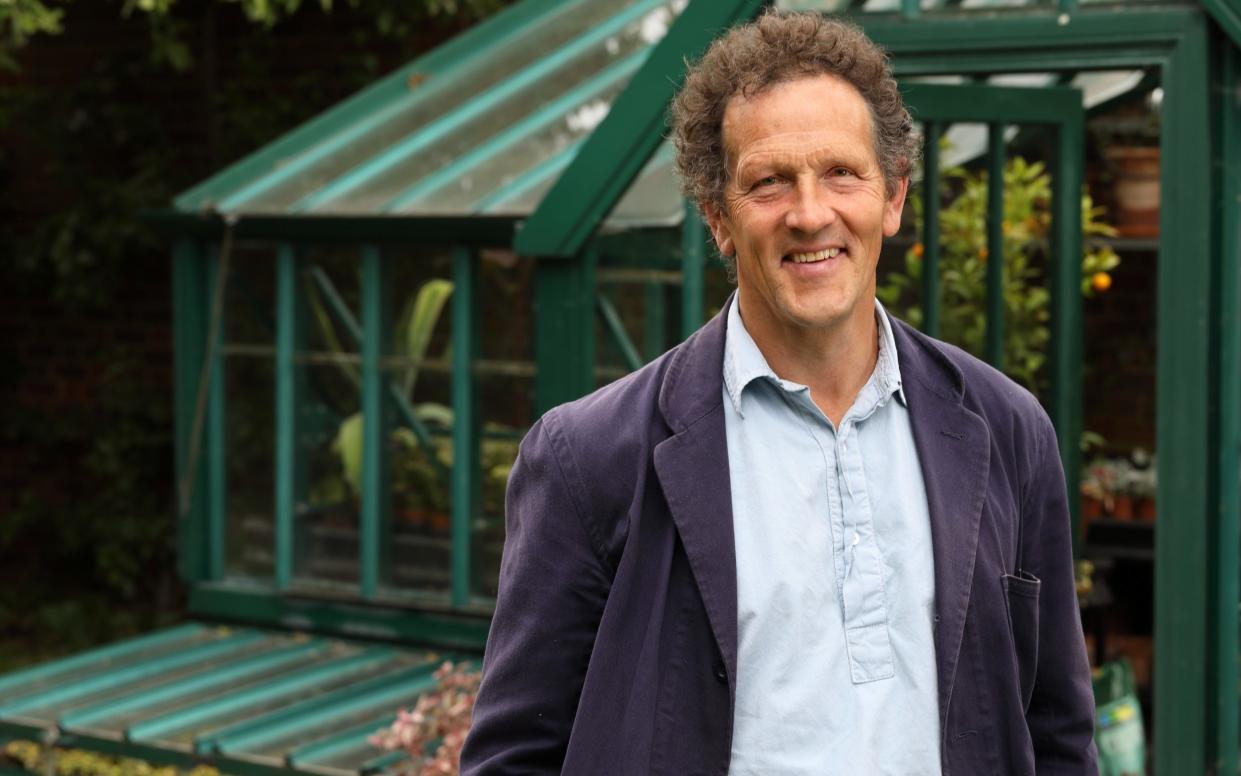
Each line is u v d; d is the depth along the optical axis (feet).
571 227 12.79
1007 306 12.55
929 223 11.84
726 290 13.89
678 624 5.35
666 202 13.53
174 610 22.30
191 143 22.31
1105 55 11.21
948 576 5.30
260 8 18.11
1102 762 12.38
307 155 17.22
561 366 13.15
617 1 18.03
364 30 21.36
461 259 15.43
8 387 23.61
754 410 5.51
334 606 16.60
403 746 11.62
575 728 5.35
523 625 5.51
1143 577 18.03
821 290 5.28
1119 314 20.89
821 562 5.32
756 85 5.32
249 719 13.83
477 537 15.74
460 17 20.77
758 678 5.30
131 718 14.01
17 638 22.00
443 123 16.89
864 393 5.54
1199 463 11.07
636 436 5.46
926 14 11.60
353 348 16.29
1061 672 5.74
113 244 21.70
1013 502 5.55
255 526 17.20
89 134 22.41
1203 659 11.12
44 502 23.17
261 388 17.02
